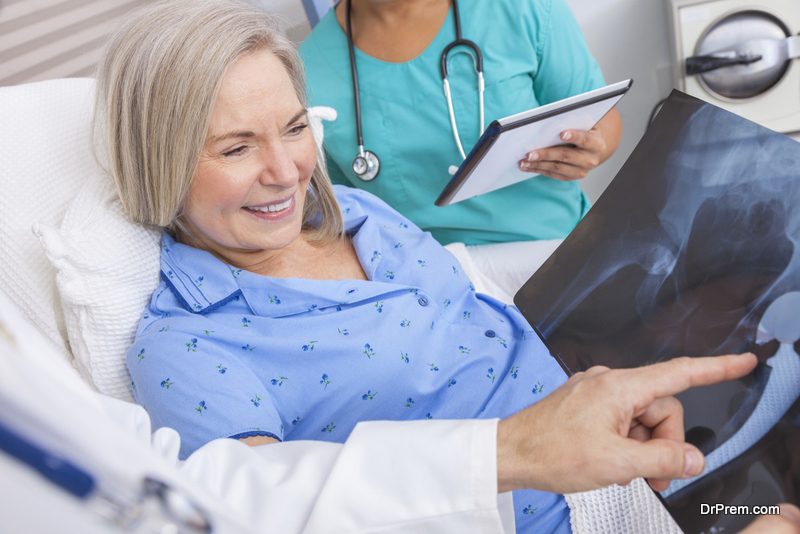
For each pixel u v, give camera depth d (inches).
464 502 20.1
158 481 10.8
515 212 60.3
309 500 21.0
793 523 20.9
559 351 31.4
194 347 33.3
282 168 33.9
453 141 57.1
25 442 8.4
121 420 22.7
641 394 19.7
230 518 12.3
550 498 35.2
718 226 26.9
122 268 36.8
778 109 66.4
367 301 38.6
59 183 40.0
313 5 74.2
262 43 33.8
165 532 10.6
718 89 67.1
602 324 29.7
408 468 20.8
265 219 36.1
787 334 23.0
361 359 35.4
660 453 18.6
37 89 41.9
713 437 22.9
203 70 31.2
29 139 39.6
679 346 26.3
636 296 29.0
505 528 24.8
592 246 32.0
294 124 35.1
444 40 55.5
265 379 34.3
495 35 55.5
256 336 35.0
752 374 23.1
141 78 32.3
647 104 79.7
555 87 59.7
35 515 9.3
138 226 38.8
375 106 57.7
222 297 36.7
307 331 36.3
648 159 31.1
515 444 20.6
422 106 56.7
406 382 36.0
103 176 39.6
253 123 32.7
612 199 32.1
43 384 9.4
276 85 33.6
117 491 9.9
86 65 63.2
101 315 36.4
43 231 34.1
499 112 57.1
